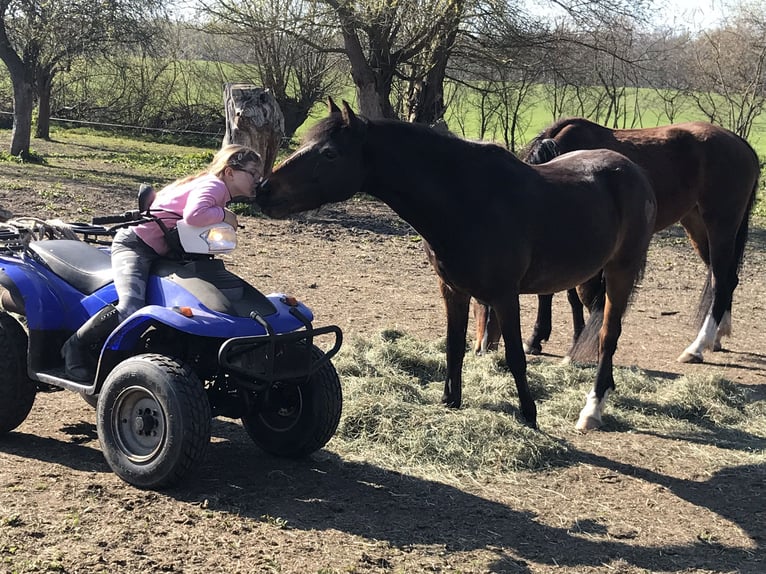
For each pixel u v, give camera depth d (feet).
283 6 64.23
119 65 89.92
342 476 14.30
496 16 63.00
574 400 19.26
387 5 61.16
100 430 13.32
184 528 11.77
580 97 88.53
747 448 17.26
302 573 10.71
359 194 57.00
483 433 16.10
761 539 12.91
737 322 30.04
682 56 90.48
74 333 14.44
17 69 65.00
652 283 35.58
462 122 96.68
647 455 16.49
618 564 11.77
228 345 12.65
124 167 68.44
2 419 14.67
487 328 21.81
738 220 25.53
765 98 91.09
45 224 15.97
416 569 11.11
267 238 38.37
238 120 35.76
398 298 29.22
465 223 16.06
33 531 11.23
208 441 12.82
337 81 101.40
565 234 17.04
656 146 24.48
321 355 14.57
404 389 18.44
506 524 12.86
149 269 13.87
